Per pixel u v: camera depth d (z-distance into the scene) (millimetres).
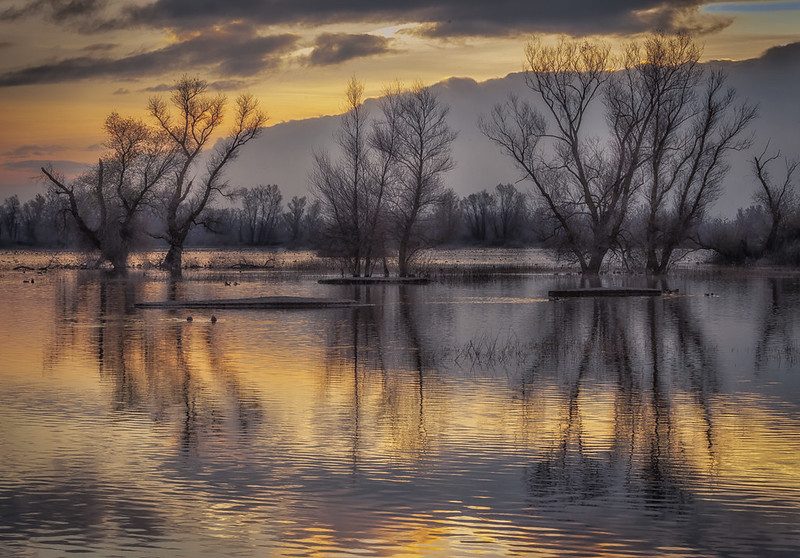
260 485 17344
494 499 16609
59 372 29969
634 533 14977
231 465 18641
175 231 94875
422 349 35375
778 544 14516
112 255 95125
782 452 19672
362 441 20594
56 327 43094
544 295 63531
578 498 16656
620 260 94250
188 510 16000
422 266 88375
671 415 23266
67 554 14180
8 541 14656
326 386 27359
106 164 93812
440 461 18984
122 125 93312
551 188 79125
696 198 85312
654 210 85250
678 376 29094
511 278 84875
